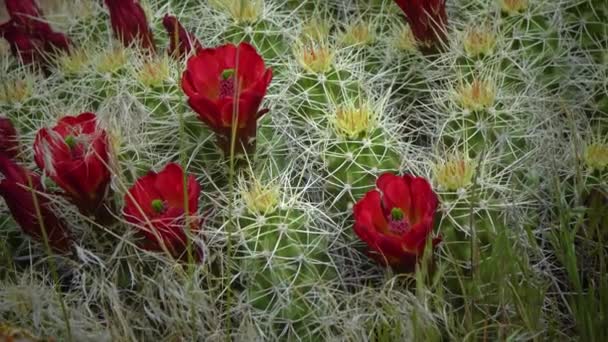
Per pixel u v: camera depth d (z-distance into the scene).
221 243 0.67
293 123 0.73
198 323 0.65
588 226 0.69
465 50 0.73
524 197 0.69
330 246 0.68
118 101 0.72
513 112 0.71
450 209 0.66
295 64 0.74
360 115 0.68
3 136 0.71
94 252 0.70
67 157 0.65
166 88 0.72
